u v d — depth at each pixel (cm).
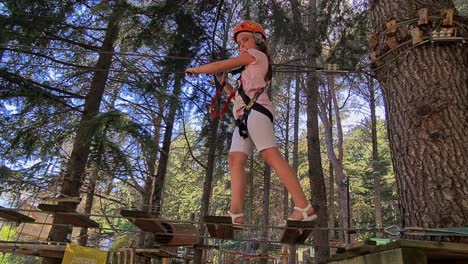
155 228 363
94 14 880
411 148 285
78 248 587
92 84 899
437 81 289
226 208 2456
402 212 289
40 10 747
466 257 222
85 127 735
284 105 2161
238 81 279
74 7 798
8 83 797
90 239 1282
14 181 856
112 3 802
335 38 855
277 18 824
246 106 263
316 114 1090
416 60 298
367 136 2783
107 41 912
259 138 256
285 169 251
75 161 826
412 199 279
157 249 770
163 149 1072
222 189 2420
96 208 1698
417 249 202
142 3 905
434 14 298
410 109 292
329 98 1822
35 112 893
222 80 292
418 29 297
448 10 295
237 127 272
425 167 276
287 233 269
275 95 1833
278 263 1966
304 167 2734
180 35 758
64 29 859
